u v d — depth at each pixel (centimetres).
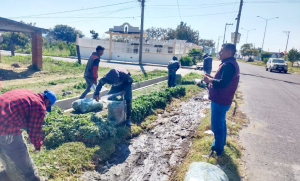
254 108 912
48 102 341
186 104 930
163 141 565
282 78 2219
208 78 411
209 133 577
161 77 1489
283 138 608
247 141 568
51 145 453
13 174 321
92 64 698
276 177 418
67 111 685
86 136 485
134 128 600
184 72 2155
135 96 917
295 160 487
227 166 427
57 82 1141
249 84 1608
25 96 305
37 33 1516
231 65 393
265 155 500
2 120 281
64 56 3359
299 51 4622
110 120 584
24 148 317
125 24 3117
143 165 457
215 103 416
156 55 3109
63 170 393
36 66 1548
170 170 443
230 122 682
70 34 6950
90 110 695
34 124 311
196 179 324
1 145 299
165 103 849
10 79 1190
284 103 1048
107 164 449
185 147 536
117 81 548
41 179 352
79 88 1020
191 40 5900
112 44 3272
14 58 2109
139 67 2325
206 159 441
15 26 1386
